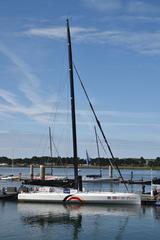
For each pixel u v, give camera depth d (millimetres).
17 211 47188
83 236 35656
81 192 51344
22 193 52938
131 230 37938
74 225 39875
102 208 49375
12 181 108000
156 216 44656
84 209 48500
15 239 34562
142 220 42469
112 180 98750
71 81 54594
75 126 53750
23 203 52562
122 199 50219
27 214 45312
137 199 50344
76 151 53219
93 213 46125
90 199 50594
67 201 51188
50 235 35938
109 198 50406
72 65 54781
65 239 34656
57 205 51062
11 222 41156
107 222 41375
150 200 51125
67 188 51562
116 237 35438
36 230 37719
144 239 34812
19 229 38125
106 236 35781
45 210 47875
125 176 145625
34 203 52219
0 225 39781
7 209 48469
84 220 42188
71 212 46594
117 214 45594
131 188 83250
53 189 52125
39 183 52844
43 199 51906
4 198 54562
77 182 52031
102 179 98875
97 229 38250
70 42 55031
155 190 54875
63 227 39031
